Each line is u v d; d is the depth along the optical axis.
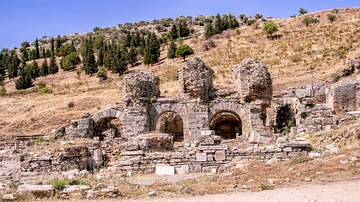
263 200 17.19
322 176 20.58
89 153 33.16
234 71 48.88
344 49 79.31
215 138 28.81
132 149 27.95
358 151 24.25
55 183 20.95
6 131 66.19
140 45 127.69
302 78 66.25
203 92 45.19
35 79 121.12
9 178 30.14
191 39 133.38
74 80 109.19
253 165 24.39
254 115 43.22
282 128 42.97
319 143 29.77
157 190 20.33
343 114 38.38
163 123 52.25
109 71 111.44
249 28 124.00
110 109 46.38
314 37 95.25
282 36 102.94
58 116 68.62
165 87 76.19
